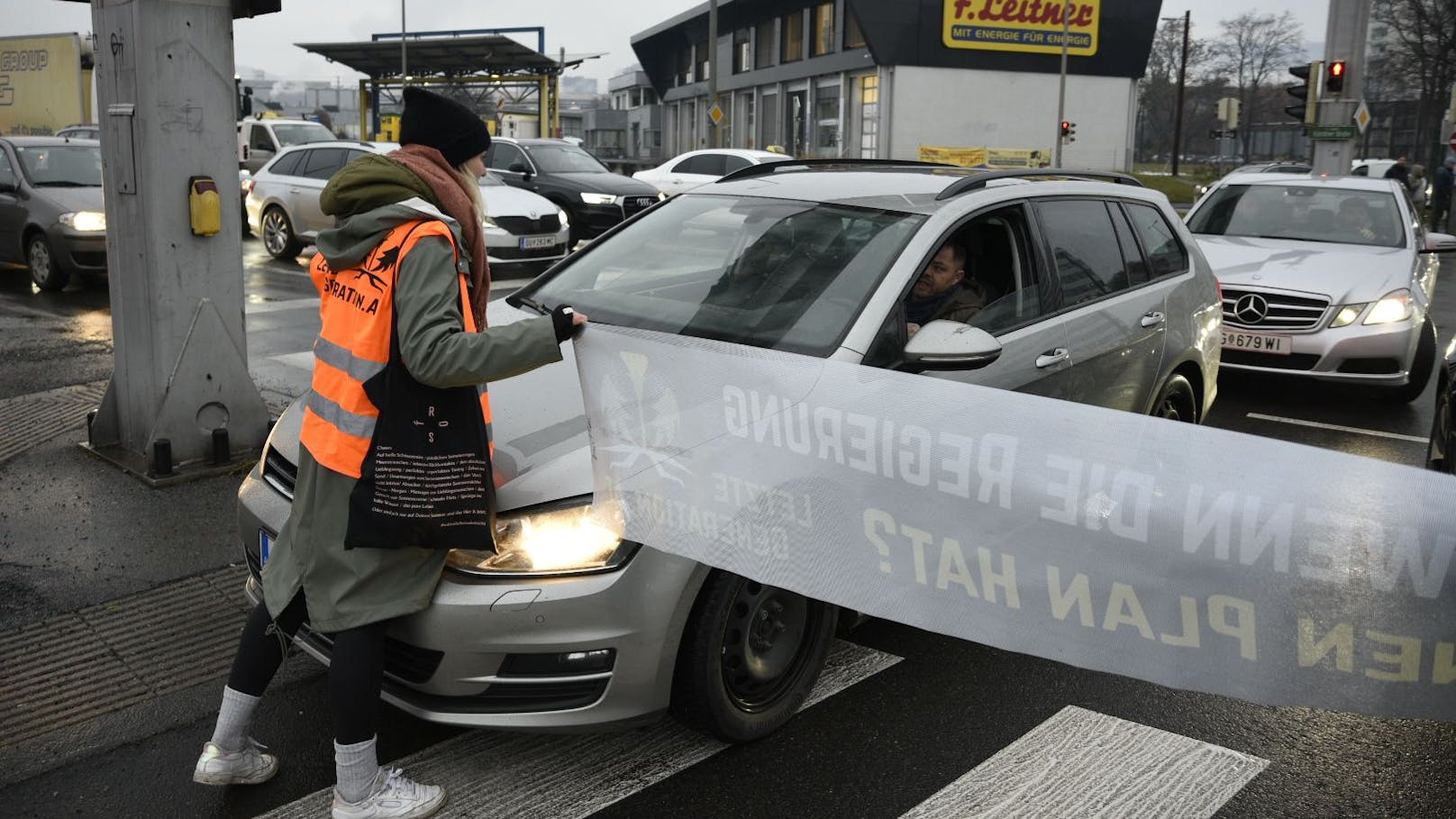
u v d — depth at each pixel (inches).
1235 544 88.8
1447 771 131.0
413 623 110.8
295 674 147.3
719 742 131.6
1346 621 85.8
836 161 197.5
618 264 164.6
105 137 222.1
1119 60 1844.2
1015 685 149.1
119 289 227.0
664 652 116.2
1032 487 96.7
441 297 99.7
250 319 413.4
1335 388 354.3
